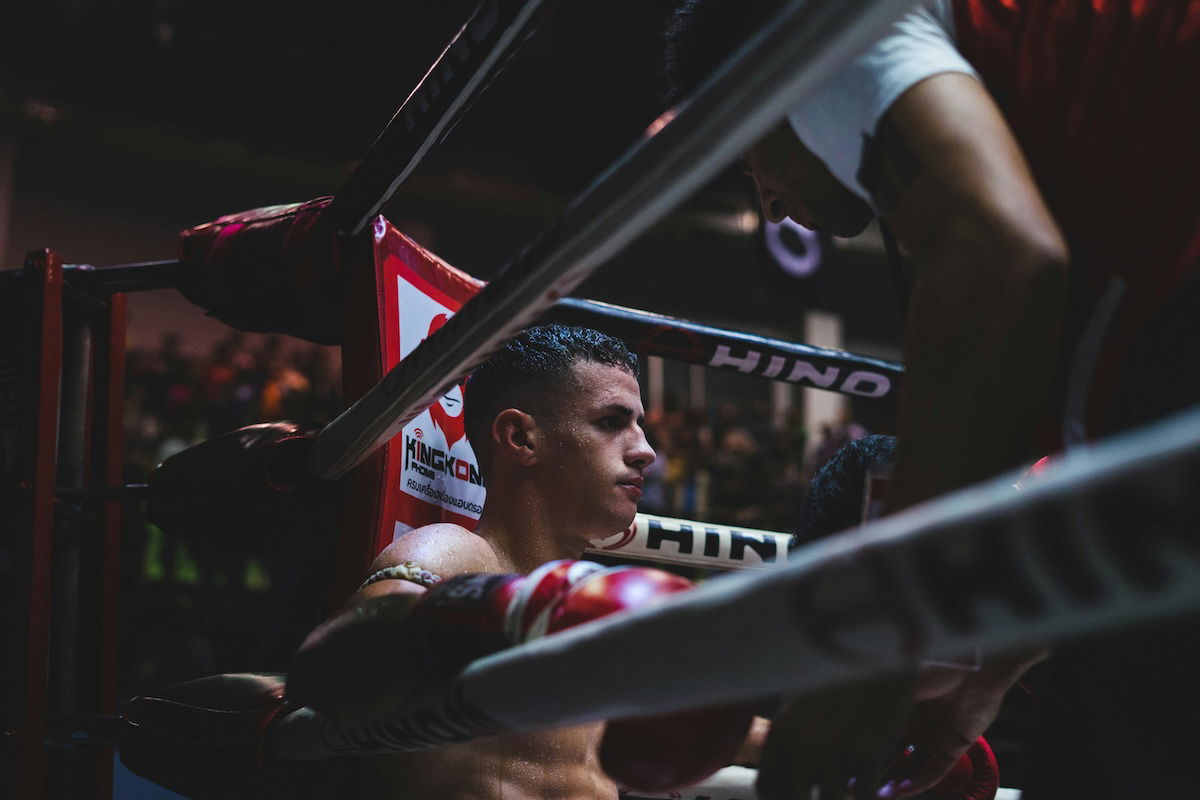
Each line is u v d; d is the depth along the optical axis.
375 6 10.52
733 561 1.62
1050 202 0.65
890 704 0.56
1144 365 0.60
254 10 10.91
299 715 1.04
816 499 1.27
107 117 11.39
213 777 1.20
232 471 1.37
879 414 13.38
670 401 10.34
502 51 1.08
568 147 12.08
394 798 1.11
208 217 12.03
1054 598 0.36
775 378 1.65
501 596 0.70
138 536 5.40
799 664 0.44
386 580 0.95
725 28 0.76
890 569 0.40
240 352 8.95
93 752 1.62
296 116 11.86
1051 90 0.64
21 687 1.46
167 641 5.32
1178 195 0.60
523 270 0.72
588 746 1.20
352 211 1.38
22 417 1.54
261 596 5.70
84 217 11.45
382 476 1.32
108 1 10.97
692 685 0.48
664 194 0.58
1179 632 0.57
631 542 1.52
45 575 1.51
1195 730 0.56
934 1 0.67
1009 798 1.33
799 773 0.58
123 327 1.76
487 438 1.26
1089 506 0.34
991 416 0.53
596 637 0.53
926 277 0.56
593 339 1.26
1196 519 0.31
